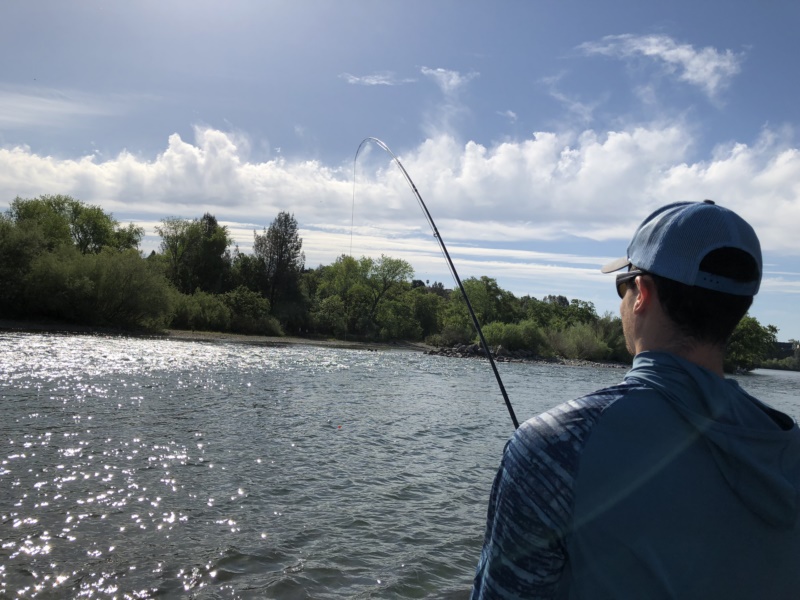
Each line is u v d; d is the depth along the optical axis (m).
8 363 19.81
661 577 1.13
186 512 7.37
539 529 1.23
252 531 6.93
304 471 9.59
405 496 8.69
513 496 1.27
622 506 1.16
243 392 17.89
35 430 10.80
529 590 1.24
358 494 8.62
